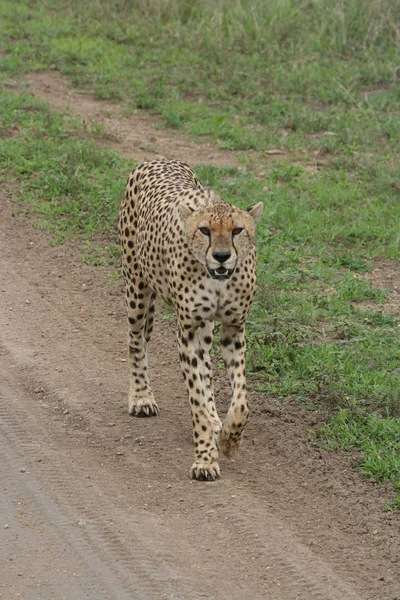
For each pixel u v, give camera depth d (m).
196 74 23.77
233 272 8.91
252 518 8.53
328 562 8.00
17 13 28.48
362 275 14.27
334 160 18.92
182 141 20.11
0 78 23.47
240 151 19.59
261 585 7.62
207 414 9.35
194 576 7.72
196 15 27.89
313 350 11.66
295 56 24.70
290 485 9.20
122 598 7.43
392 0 25.44
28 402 10.84
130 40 26.66
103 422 10.39
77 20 28.23
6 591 7.52
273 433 10.07
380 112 21.39
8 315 12.98
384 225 15.80
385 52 24.91
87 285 14.04
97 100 22.61
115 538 8.27
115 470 9.46
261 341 11.86
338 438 9.92
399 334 12.20
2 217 16.19
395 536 8.36
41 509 8.76
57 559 7.98
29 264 14.66
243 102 22.20
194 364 9.34
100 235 15.65
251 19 26.27
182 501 8.87
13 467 9.50
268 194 16.83
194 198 9.27
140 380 10.62
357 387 10.80
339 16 25.38
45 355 11.93
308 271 14.20
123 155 19.03
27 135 19.70
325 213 16.16
